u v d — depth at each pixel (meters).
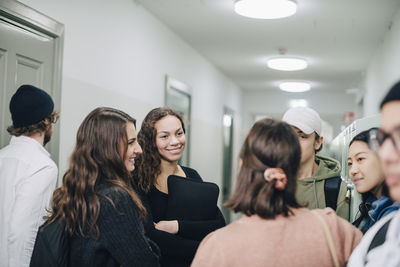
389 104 0.74
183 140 2.06
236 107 8.63
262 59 6.18
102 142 1.52
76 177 1.48
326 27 4.50
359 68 6.51
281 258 1.04
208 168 6.66
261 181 1.11
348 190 1.86
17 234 1.77
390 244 0.77
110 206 1.45
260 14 3.63
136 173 1.99
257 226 1.08
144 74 4.12
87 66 3.08
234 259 1.05
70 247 1.48
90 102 3.13
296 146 1.14
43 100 1.91
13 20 2.35
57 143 2.70
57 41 2.71
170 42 4.81
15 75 2.37
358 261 0.86
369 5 3.77
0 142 2.25
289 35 4.88
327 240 1.07
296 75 7.33
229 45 5.46
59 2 2.72
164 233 1.86
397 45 3.77
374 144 0.86
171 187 1.96
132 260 1.46
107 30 3.37
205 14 4.23
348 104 8.95
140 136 2.04
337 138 2.61
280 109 9.23
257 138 1.13
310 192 1.94
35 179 1.83
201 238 1.91
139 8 3.96
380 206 1.38
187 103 5.54
